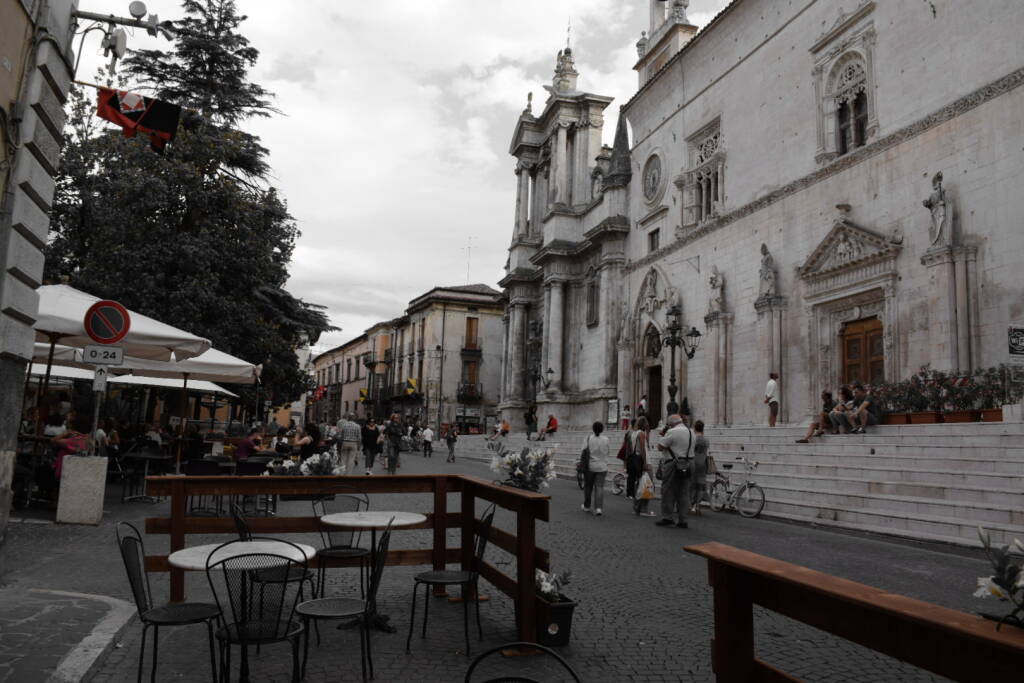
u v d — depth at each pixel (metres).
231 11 27.00
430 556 6.82
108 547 8.69
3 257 6.92
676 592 7.46
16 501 11.85
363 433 20.67
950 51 17.72
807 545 10.81
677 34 32.94
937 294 17.02
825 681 4.93
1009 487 11.26
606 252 36.56
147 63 25.41
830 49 22.19
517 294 47.16
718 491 15.34
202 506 12.66
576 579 8.00
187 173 21.73
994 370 14.70
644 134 34.88
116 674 4.70
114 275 20.97
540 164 48.09
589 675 4.92
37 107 7.31
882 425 16.17
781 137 24.30
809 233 22.42
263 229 25.53
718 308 26.31
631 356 33.97
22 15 7.00
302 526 6.55
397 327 70.94
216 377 17.48
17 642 4.93
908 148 18.72
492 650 2.73
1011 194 15.75
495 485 6.23
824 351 21.61
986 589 2.35
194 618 4.27
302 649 5.34
